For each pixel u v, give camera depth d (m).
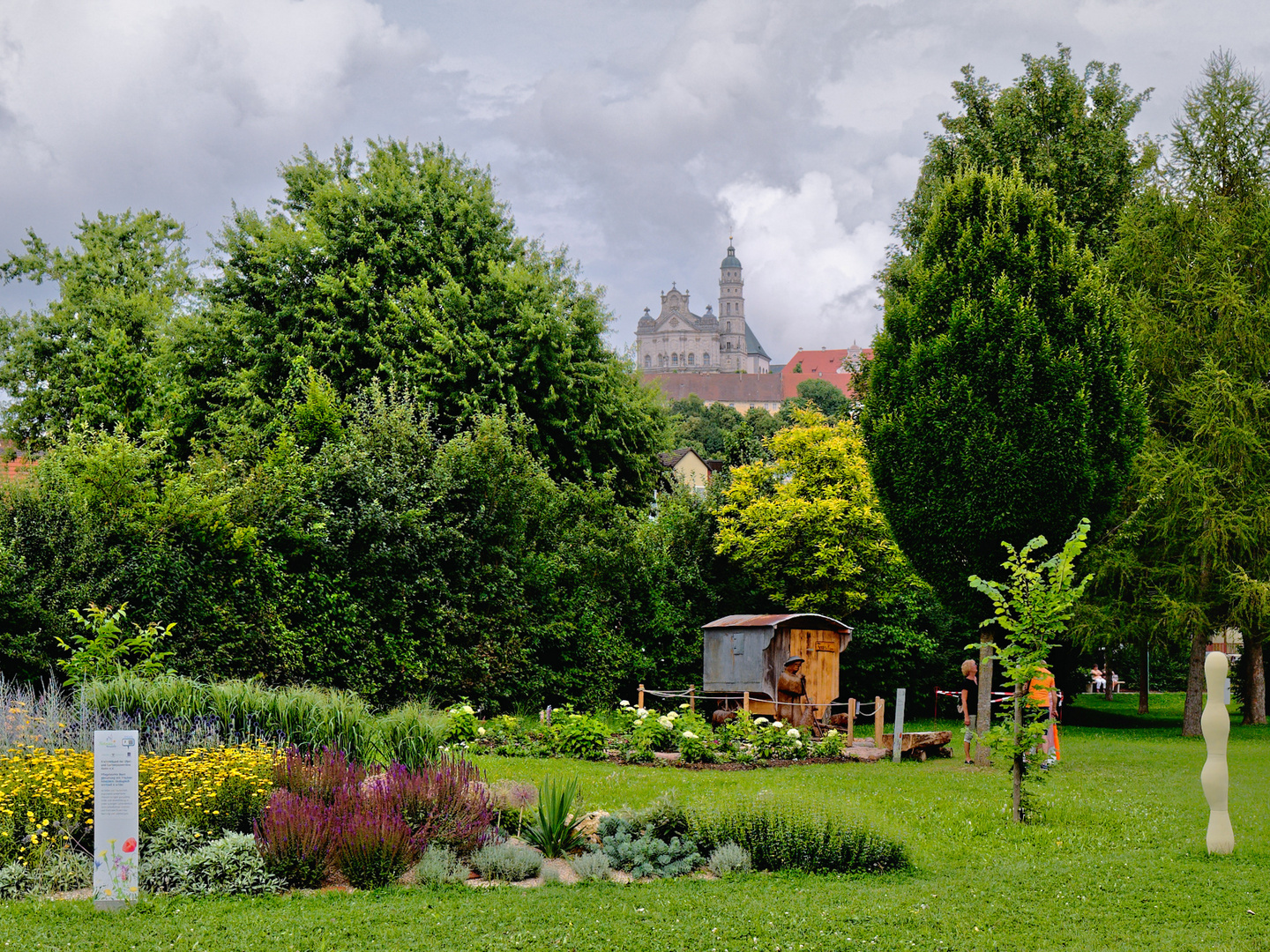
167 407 23.19
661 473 30.33
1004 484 15.71
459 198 27.34
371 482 17.34
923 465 16.45
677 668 24.33
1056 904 7.18
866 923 6.64
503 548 20.09
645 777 13.24
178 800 8.23
